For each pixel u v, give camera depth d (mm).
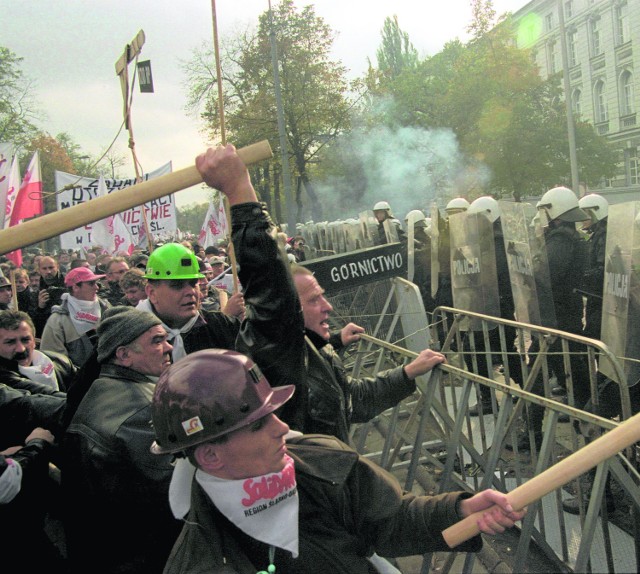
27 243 1458
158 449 1390
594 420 1803
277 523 1355
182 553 1428
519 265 4430
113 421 2053
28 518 2387
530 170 22438
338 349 3164
